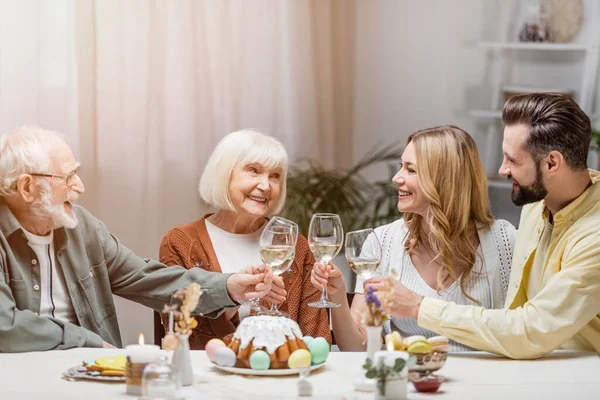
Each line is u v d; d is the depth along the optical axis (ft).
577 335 8.30
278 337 7.03
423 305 7.84
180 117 16.30
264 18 17.42
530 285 8.75
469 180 9.23
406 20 19.27
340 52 19.07
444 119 19.34
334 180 17.98
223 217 10.16
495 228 9.48
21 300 8.73
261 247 8.14
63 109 15.08
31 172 8.71
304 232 17.74
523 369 7.29
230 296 8.96
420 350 6.76
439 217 9.10
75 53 15.16
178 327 6.74
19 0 14.57
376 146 19.40
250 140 9.81
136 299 9.63
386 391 6.17
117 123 15.61
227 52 16.94
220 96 16.90
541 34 18.81
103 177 15.55
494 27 19.10
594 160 18.67
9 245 8.78
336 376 7.03
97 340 8.46
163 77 16.14
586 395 6.42
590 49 18.63
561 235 8.32
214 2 16.69
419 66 19.30
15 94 14.64
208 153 16.79
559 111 8.04
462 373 7.13
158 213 16.16
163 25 16.06
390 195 18.47
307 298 9.92
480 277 9.28
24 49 14.67
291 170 17.87
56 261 9.16
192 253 9.89
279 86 17.76
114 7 15.44
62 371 7.15
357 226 18.31
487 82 19.17
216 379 6.87
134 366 6.35
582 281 7.72
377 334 6.51
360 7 19.24
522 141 8.13
